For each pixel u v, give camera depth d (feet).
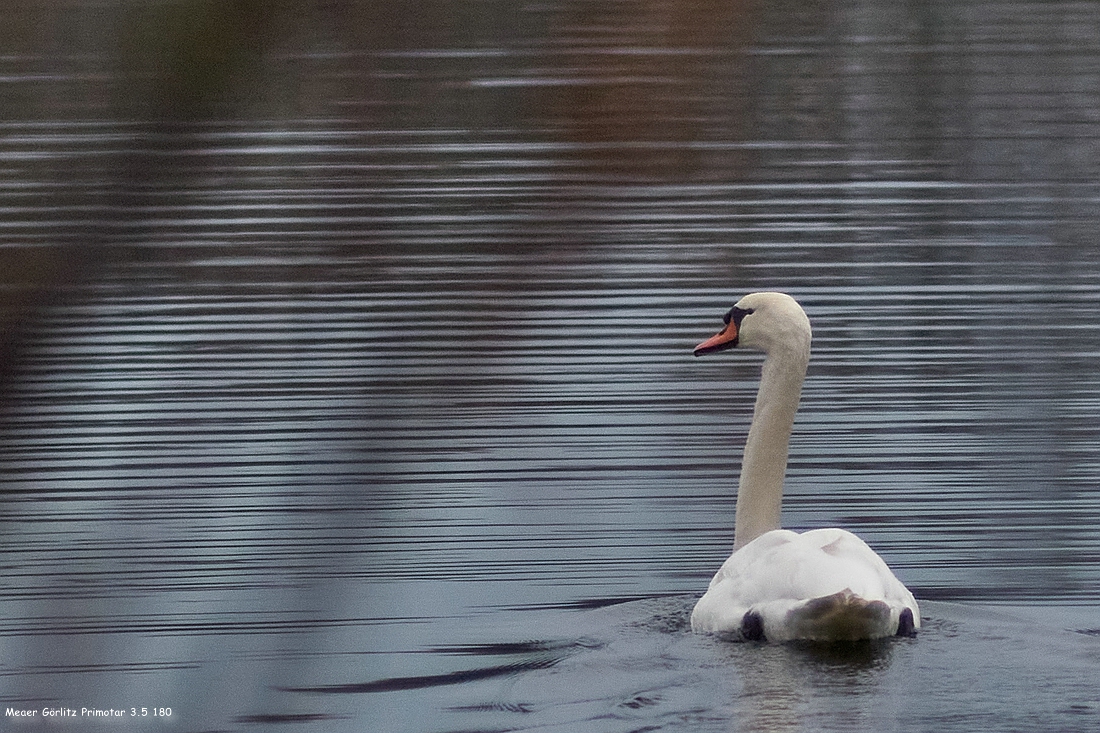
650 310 67.77
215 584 40.45
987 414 56.54
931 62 101.76
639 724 28.12
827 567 32.50
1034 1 122.52
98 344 63.16
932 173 89.10
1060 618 37.88
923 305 69.26
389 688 32.22
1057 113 99.04
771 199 84.12
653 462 51.52
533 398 56.80
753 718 27.99
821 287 71.26
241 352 62.44
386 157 81.15
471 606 39.22
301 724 29.99
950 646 32.07
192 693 30.91
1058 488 49.37
